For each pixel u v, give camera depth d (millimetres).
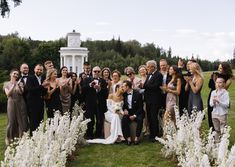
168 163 7816
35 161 5961
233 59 62438
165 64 10398
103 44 66312
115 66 52031
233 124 11938
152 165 7730
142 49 68750
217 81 8555
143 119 10055
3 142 9930
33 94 9367
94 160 8172
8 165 5867
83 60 21250
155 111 9883
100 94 10562
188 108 9305
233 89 25719
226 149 6070
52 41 52906
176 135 7832
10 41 50719
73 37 21312
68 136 8023
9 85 9453
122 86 10227
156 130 9914
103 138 10398
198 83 9031
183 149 7363
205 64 65000
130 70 10766
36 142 6773
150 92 9914
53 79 9812
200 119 7801
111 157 8398
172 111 9609
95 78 10500
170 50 68312
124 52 66250
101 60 55750
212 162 7027
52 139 7520
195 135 7344
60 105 9820
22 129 9508
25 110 9539
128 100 10062
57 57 50531
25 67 9734
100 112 10602
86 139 10273
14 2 20734
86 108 10422
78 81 10711
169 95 9680
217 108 8570
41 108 9531
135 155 8523
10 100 9414
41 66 9641
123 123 9812
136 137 9594
